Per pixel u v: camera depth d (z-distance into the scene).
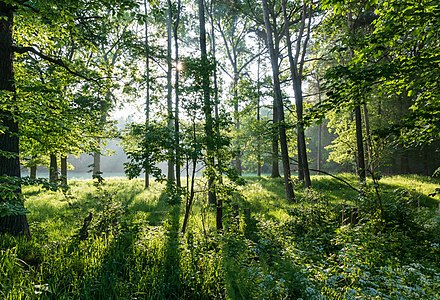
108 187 19.44
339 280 4.96
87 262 5.46
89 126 10.38
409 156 37.94
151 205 13.26
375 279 4.94
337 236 7.45
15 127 7.50
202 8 13.54
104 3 7.52
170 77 20.95
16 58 10.12
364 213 8.50
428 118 5.84
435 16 5.25
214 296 4.76
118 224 7.38
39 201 13.60
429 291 4.40
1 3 6.94
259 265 5.24
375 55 6.07
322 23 16.02
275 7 22.98
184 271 5.37
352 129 26.86
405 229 8.03
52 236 7.85
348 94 6.18
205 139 8.20
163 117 8.84
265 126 19.94
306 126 6.82
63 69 10.05
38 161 17.42
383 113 31.81
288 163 15.44
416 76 6.58
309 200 10.69
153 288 4.66
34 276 4.95
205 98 8.33
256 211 12.12
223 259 5.44
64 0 6.81
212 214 10.94
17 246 6.13
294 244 7.23
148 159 7.91
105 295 4.41
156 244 6.53
